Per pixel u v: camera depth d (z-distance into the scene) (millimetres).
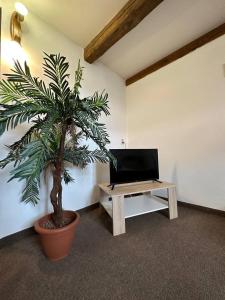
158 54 2633
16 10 1613
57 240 1299
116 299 985
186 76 2422
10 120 998
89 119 1246
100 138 1288
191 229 1788
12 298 1000
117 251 1443
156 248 1472
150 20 1968
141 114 3072
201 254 1366
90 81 2586
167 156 2674
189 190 2408
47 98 1165
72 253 1424
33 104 1086
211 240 1563
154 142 2859
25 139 1218
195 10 1848
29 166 913
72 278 1148
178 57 2510
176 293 1015
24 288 1069
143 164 2248
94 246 1524
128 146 3305
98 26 2088
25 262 1318
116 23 1903
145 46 2443
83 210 2371
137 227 1878
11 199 1628
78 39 2316
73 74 2312
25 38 1793
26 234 1729
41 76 1916
